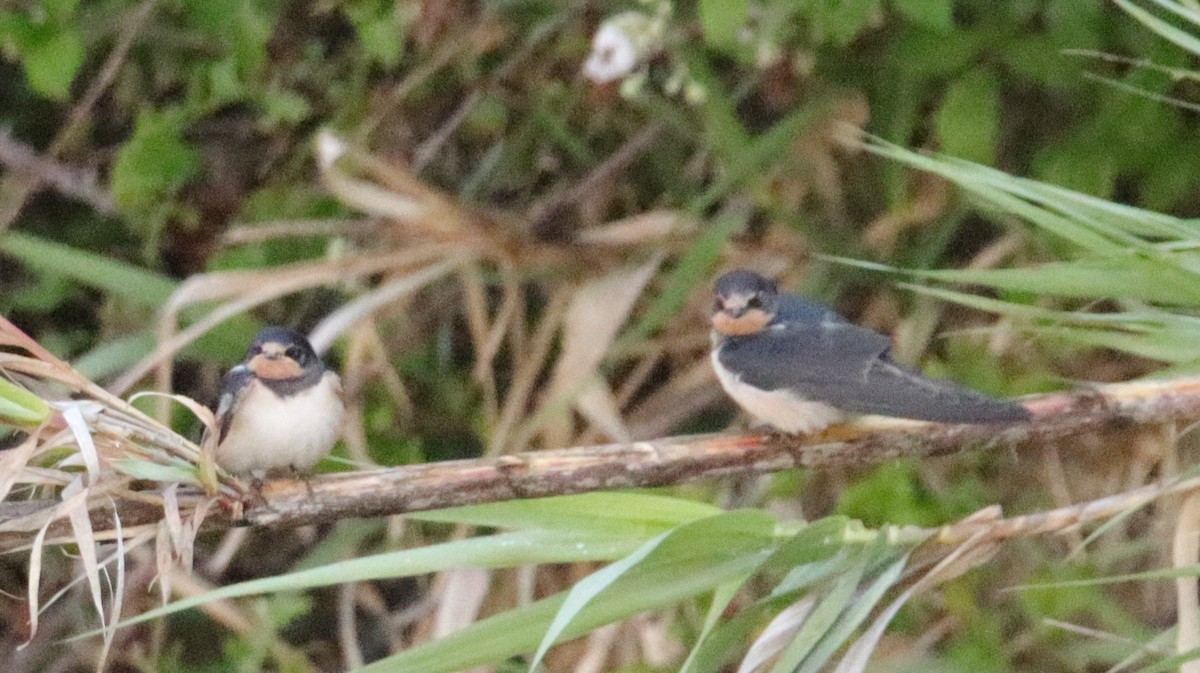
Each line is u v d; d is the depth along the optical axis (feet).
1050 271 19.19
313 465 24.12
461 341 34.60
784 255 31.76
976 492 28.96
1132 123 27.22
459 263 31.12
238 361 31.30
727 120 30.94
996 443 21.11
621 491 20.83
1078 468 29.32
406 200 31.04
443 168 35.35
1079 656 27.86
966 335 30.25
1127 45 27.09
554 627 16.52
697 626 29.14
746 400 21.94
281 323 34.58
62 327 35.86
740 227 31.48
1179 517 20.43
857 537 19.93
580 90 33.73
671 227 31.50
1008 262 30.99
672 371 33.47
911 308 31.50
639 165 34.37
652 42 30.58
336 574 18.30
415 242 31.86
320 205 33.99
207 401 34.09
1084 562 28.55
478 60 34.12
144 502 19.24
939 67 26.99
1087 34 26.53
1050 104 30.35
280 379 23.03
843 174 32.22
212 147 35.42
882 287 31.78
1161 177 27.45
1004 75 29.40
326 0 32.04
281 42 34.04
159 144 32.32
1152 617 28.43
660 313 29.86
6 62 36.35
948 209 31.19
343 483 19.92
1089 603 27.48
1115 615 27.45
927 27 27.09
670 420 31.94
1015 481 29.60
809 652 19.06
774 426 21.86
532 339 33.86
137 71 35.27
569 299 31.76
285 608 31.19
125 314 33.81
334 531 31.63
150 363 27.78
